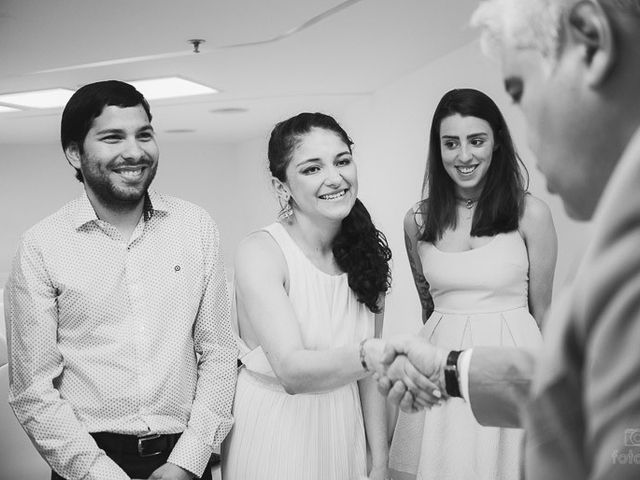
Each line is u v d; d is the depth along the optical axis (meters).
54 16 2.74
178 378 1.56
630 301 0.36
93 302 1.52
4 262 7.57
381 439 1.57
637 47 0.42
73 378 1.54
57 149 7.64
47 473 2.31
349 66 3.90
